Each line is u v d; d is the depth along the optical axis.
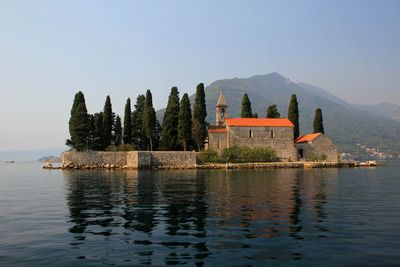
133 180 56.44
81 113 97.00
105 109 106.19
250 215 24.06
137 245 16.73
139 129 114.06
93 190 41.72
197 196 34.69
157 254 15.33
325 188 42.00
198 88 110.06
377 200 31.39
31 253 15.68
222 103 114.81
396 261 14.34
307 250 15.75
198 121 107.50
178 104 108.62
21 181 59.56
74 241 17.58
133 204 29.70
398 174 69.81
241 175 67.44
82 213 25.50
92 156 94.56
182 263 14.17
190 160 95.44
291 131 107.19
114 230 19.88
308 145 107.50
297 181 52.53
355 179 56.44
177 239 17.73
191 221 22.16
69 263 14.32
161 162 93.69
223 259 14.62
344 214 24.25
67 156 94.00
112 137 110.50
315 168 96.69
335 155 109.06
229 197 33.69
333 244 16.64
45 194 38.38
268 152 102.12
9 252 15.87
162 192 38.56
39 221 22.69
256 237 17.98
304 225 20.75
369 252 15.46
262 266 13.82
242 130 105.25
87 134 98.38
